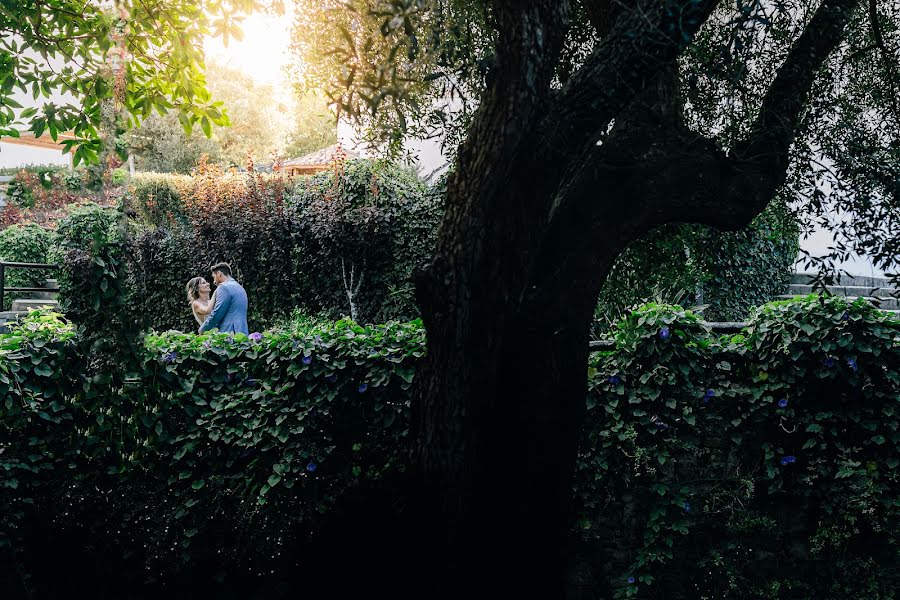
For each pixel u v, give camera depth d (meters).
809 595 4.04
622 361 4.18
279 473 4.03
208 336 4.32
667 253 4.38
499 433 2.98
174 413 4.12
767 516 4.12
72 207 11.44
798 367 4.03
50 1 4.93
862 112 3.50
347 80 2.53
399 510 3.23
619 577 4.12
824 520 4.04
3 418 3.86
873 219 3.18
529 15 2.52
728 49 2.60
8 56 4.99
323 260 10.19
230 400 4.15
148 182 12.84
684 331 4.14
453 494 2.91
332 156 10.36
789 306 4.12
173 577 4.10
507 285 2.73
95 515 4.06
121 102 3.92
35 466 3.95
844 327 3.96
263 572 4.04
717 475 4.14
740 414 4.14
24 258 12.66
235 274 10.97
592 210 3.01
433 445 2.89
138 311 3.99
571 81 2.64
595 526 4.14
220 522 4.12
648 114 3.10
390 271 9.91
